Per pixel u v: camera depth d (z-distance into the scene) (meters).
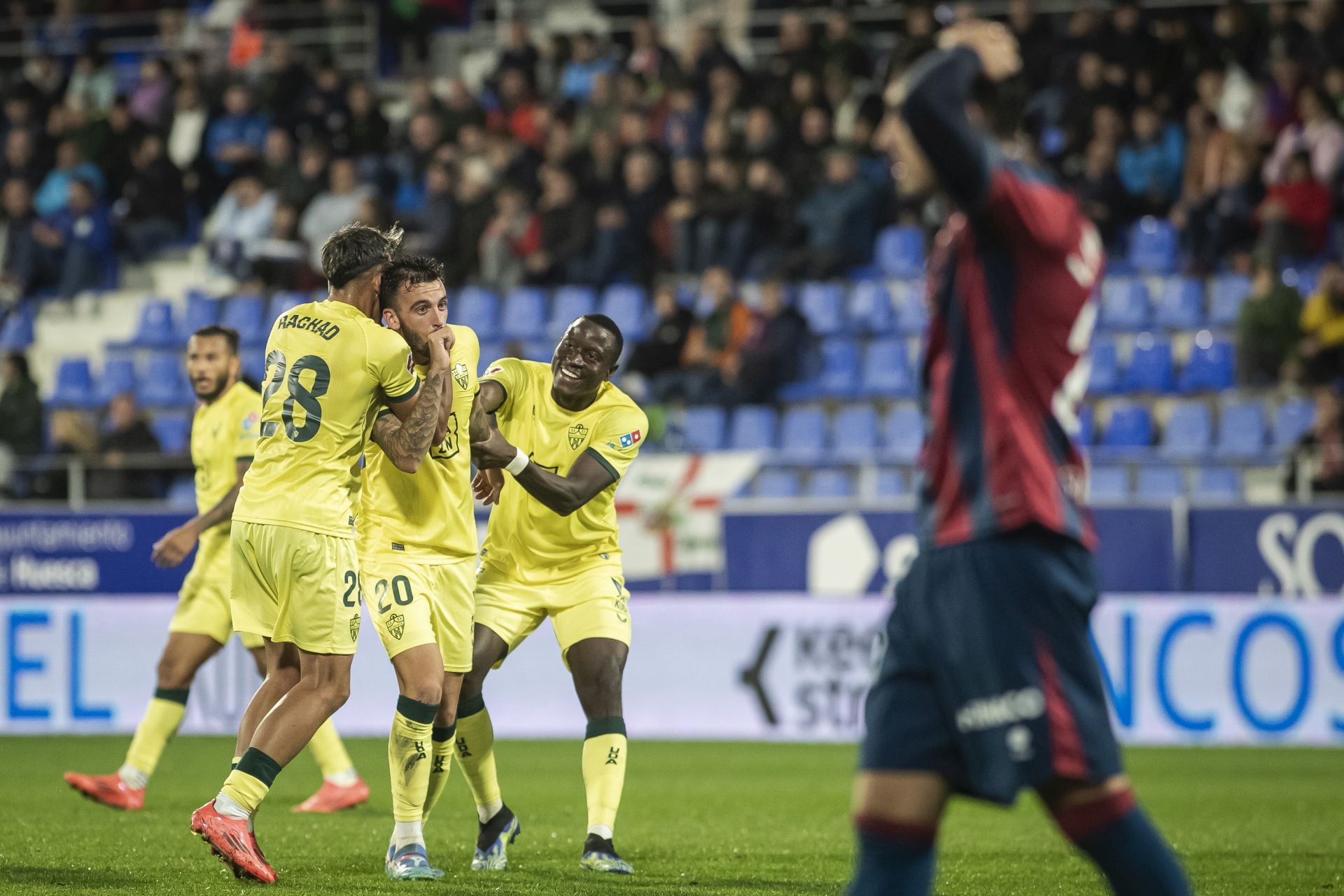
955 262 10.06
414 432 16.84
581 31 62.50
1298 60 53.72
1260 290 46.03
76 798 26.69
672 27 65.38
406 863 17.27
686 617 39.03
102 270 59.31
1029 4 55.19
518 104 59.59
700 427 47.62
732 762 34.72
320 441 16.83
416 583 17.64
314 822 23.27
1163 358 48.09
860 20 61.09
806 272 51.97
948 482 10.03
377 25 65.56
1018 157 10.17
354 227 17.41
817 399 48.50
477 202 54.91
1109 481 43.47
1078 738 9.66
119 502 45.00
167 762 34.16
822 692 37.97
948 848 21.23
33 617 40.19
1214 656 36.62
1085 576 9.93
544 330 52.94
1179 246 51.41
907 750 9.91
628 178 54.53
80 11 68.44
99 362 58.03
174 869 17.70
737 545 39.22
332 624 16.83
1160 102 53.81
